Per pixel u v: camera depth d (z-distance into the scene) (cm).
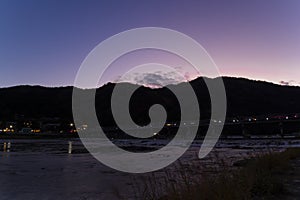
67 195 1557
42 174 2458
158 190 774
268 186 921
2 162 3525
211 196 659
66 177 2269
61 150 6278
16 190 1730
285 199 836
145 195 784
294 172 1442
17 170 2753
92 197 1471
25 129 18825
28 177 2284
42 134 16912
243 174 891
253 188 898
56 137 16612
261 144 8181
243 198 685
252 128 15562
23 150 6141
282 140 10094
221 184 690
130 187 1585
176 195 673
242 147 6794
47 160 3856
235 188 691
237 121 13800
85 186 1827
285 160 1761
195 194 661
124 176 2222
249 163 1589
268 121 13050
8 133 16950
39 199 1477
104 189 1678
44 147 7481
